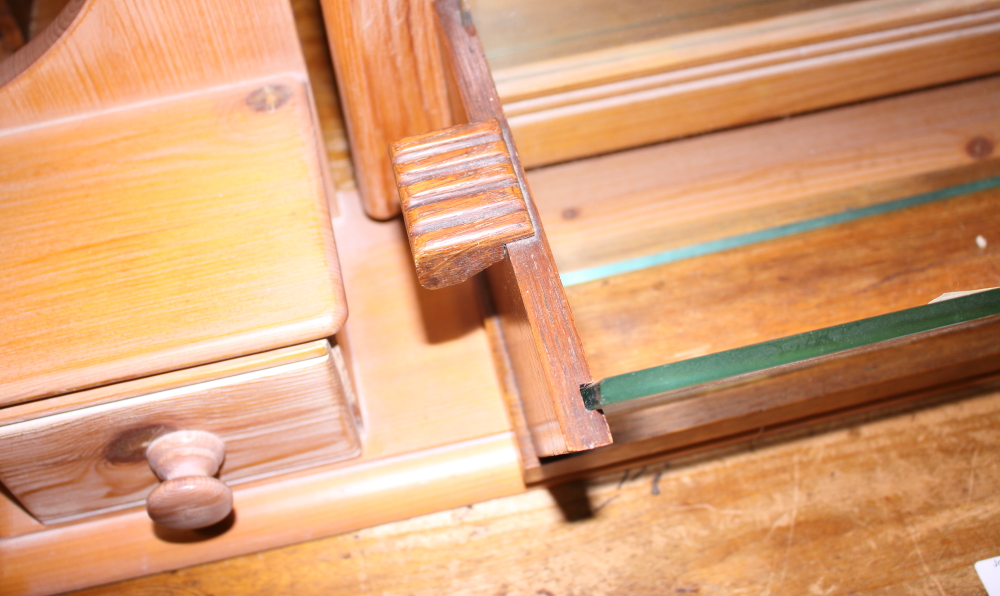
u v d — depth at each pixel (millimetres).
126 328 451
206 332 449
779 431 546
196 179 486
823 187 578
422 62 502
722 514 530
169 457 473
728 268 558
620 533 527
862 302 544
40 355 446
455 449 533
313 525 526
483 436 536
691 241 564
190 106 508
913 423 549
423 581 520
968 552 520
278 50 509
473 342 557
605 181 579
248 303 455
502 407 542
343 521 527
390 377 549
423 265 420
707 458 542
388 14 480
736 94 572
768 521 527
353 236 578
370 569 523
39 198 483
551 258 422
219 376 455
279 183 483
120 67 497
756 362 400
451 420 540
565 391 406
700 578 516
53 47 484
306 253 466
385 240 577
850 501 531
